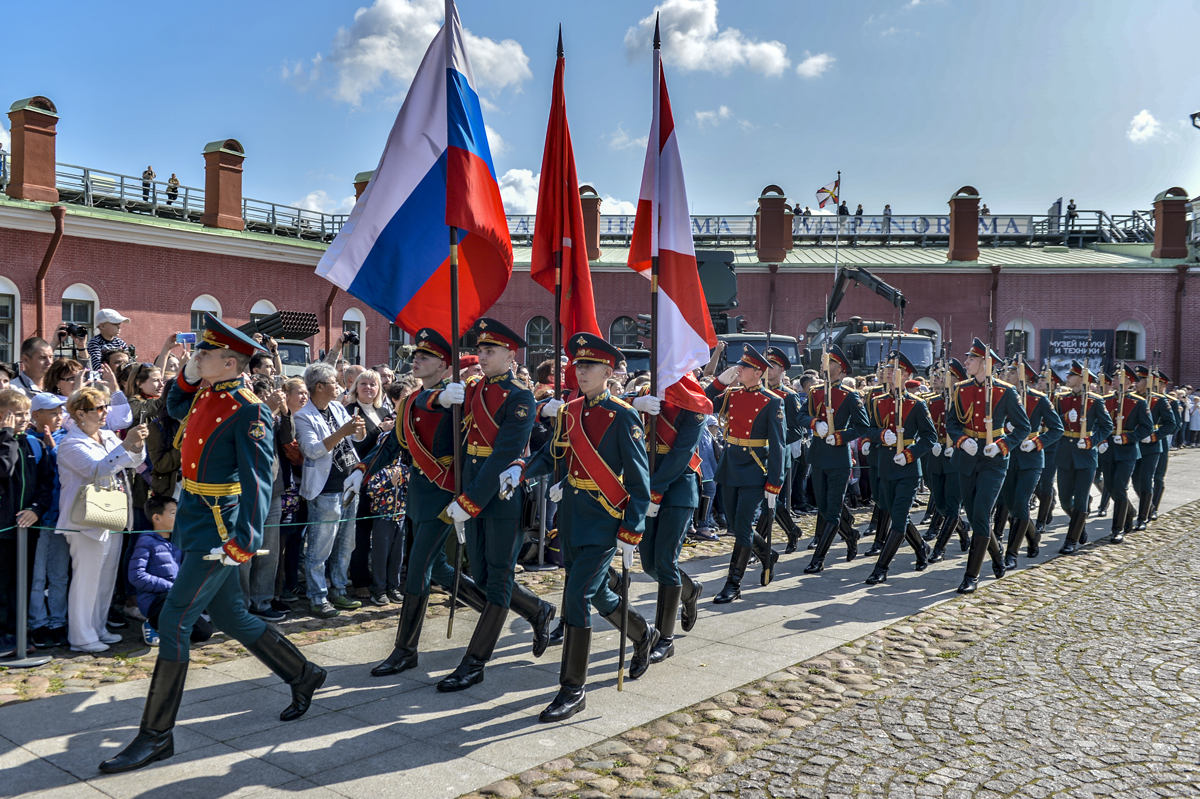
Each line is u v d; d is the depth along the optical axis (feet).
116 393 21.74
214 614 14.19
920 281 98.99
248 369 24.13
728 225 112.78
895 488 27.81
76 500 18.04
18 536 17.60
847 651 19.51
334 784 12.55
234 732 14.38
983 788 12.87
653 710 15.70
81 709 15.21
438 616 22.16
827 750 14.11
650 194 19.01
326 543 22.00
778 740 14.48
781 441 23.81
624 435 15.85
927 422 27.68
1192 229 108.68
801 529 36.91
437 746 13.94
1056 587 26.43
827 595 25.12
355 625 21.25
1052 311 98.17
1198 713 15.98
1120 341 98.12
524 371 26.11
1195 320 97.25
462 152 17.38
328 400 22.39
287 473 21.84
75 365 20.70
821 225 114.42
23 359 23.04
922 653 19.56
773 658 18.89
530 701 16.06
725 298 60.64
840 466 28.40
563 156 19.15
